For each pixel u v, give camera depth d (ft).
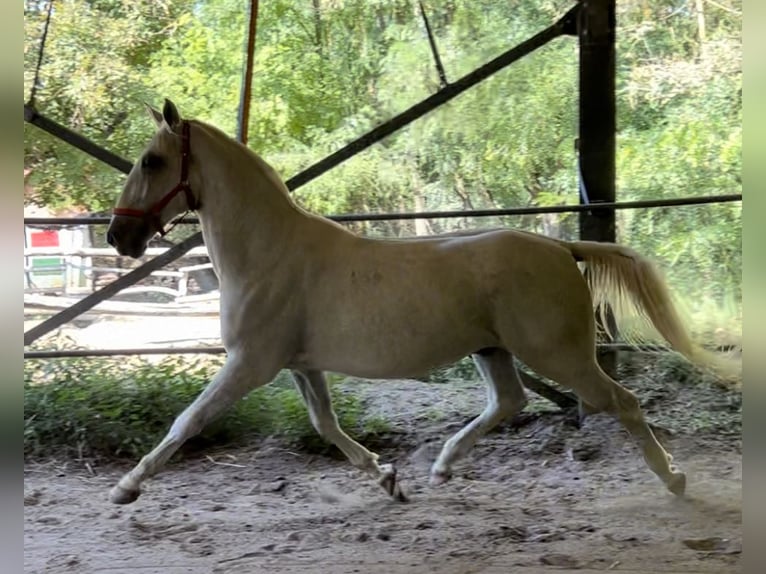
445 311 11.70
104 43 34.63
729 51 34.01
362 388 20.85
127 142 33.73
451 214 17.34
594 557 10.37
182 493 14.20
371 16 35.45
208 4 36.11
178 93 34.71
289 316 11.78
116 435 16.34
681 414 18.30
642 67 34.81
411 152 33.99
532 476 14.94
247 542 11.31
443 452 12.95
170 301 36.04
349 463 16.03
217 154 11.85
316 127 34.83
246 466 15.83
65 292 34.30
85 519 12.60
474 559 10.38
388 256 11.90
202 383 18.61
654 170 31.83
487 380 13.01
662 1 35.17
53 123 17.63
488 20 34.09
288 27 35.50
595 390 12.22
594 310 12.43
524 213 17.40
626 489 13.88
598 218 18.03
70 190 32.37
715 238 29.96
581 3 17.93
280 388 19.47
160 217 11.78
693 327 12.86
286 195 12.24
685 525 11.80
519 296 11.76
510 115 33.50
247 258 11.78
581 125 18.16
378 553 10.70
